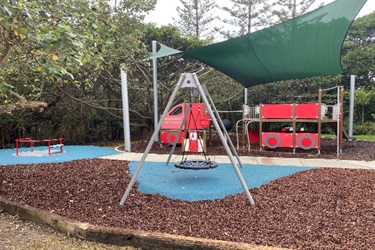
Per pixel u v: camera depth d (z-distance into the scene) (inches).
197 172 200.2
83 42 131.8
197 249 92.7
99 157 271.3
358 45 631.2
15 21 85.0
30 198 143.2
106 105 455.8
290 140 298.7
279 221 114.2
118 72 391.5
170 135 335.6
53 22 118.1
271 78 303.0
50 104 402.6
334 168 212.1
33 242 103.4
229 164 231.8
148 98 430.9
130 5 202.2
